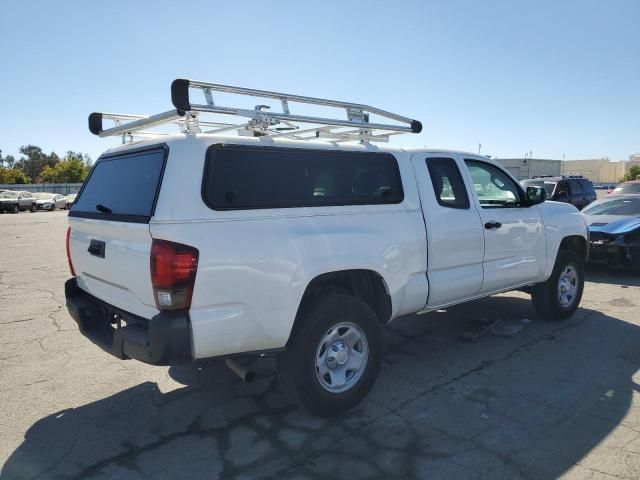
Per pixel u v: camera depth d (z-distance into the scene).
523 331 5.71
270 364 4.80
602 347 5.14
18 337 5.68
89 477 3.01
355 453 3.22
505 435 3.42
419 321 6.14
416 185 4.40
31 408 3.94
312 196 3.68
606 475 2.95
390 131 4.50
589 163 91.88
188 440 3.42
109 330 3.90
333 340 3.71
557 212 5.97
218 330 3.15
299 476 2.98
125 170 3.68
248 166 3.40
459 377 4.42
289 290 3.40
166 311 3.04
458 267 4.73
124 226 3.24
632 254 8.42
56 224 25.77
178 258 2.99
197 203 3.11
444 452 3.22
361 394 3.82
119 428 3.61
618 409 3.78
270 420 3.69
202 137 3.28
